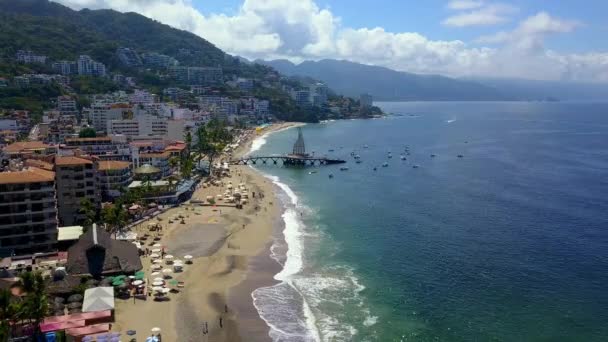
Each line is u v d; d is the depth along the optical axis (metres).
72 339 74.12
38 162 161.12
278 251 120.62
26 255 107.06
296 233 136.00
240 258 115.00
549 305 89.81
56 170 134.25
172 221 143.50
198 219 147.50
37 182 110.50
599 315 85.81
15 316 68.31
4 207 108.69
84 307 80.81
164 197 165.38
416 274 105.44
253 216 153.38
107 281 93.50
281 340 78.31
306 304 91.44
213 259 113.50
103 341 72.19
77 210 137.00
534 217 148.38
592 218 145.75
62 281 89.19
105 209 126.31
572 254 115.62
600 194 177.12
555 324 83.00
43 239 112.56
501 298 92.94
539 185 195.62
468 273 105.31
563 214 150.62
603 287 97.12
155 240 124.88
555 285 98.50
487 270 106.81
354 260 114.31
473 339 78.69
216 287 98.12
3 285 82.69
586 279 101.12
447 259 114.00
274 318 85.75
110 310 81.69
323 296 94.94
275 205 169.50
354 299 93.50
